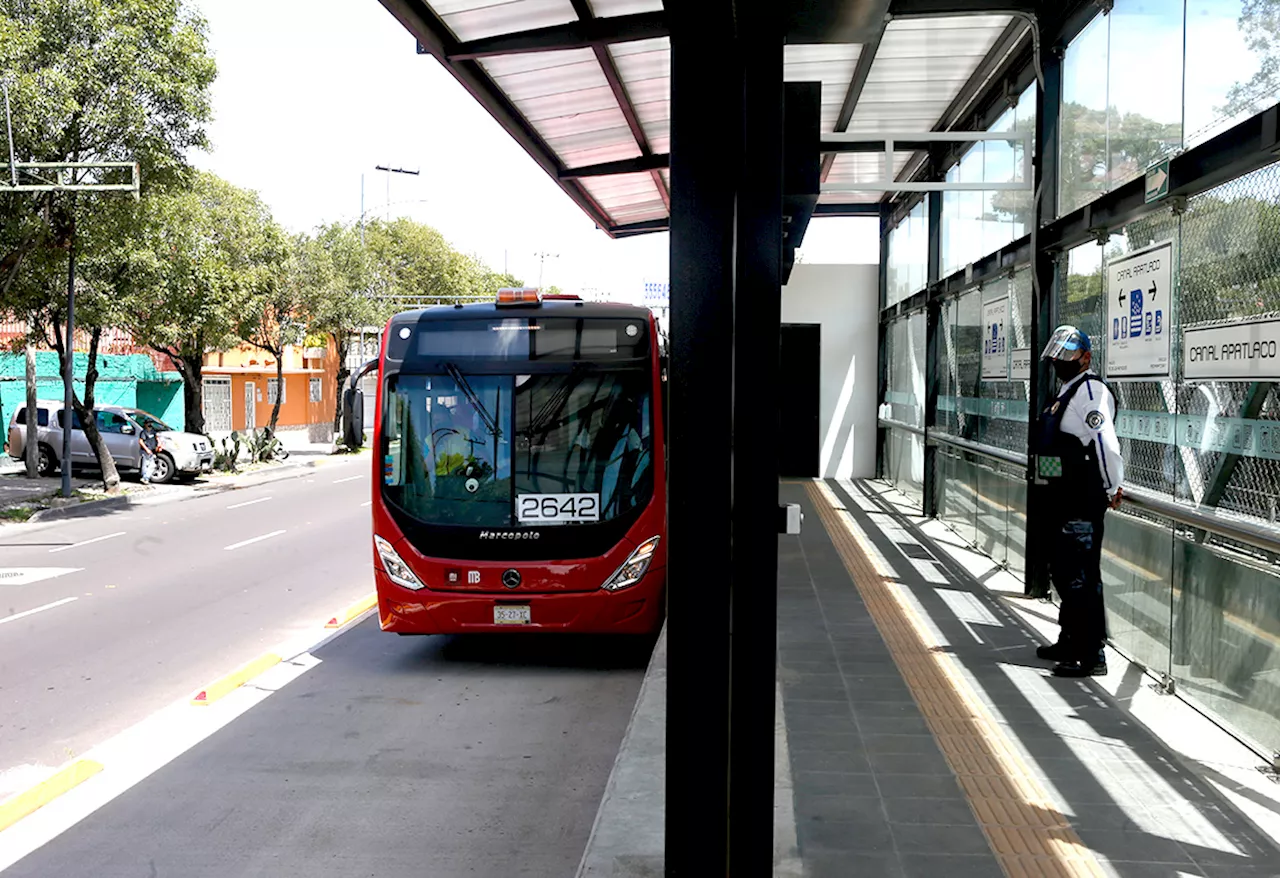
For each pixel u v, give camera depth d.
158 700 7.22
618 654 8.38
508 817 5.03
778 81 3.22
